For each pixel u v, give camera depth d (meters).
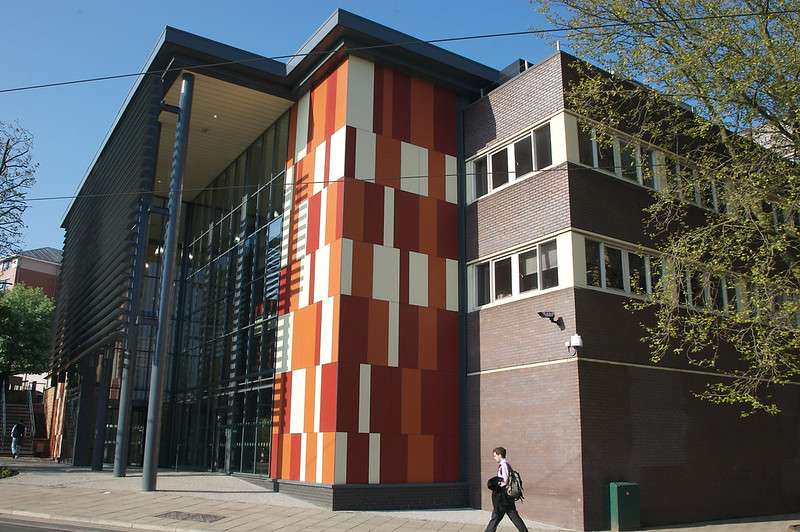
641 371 16.52
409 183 19.31
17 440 32.41
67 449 30.27
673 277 14.79
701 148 17.59
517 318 17.38
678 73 14.49
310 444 17.53
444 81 20.38
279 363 19.86
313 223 19.34
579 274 16.14
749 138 14.59
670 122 17.20
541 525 15.25
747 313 14.35
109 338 22.86
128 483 18.86
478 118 20.28
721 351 18.59
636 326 16.80
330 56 19.19
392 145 19.23
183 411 27.05
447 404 18.44
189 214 30.62
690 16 14.32
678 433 16.81
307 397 18.06
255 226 23.22
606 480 15.09
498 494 11.84
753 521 16.81
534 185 17.69
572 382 15.44
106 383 24.19
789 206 13.86
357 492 16.34
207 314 26.25
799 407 20.31
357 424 16.88
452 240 19.73
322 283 18.30
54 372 34.31
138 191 21.12
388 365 17.69
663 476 16.17
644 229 17.84
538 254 17.28
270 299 21.19
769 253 14.57
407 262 18.70
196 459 24.80
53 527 12.16
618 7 14.60
